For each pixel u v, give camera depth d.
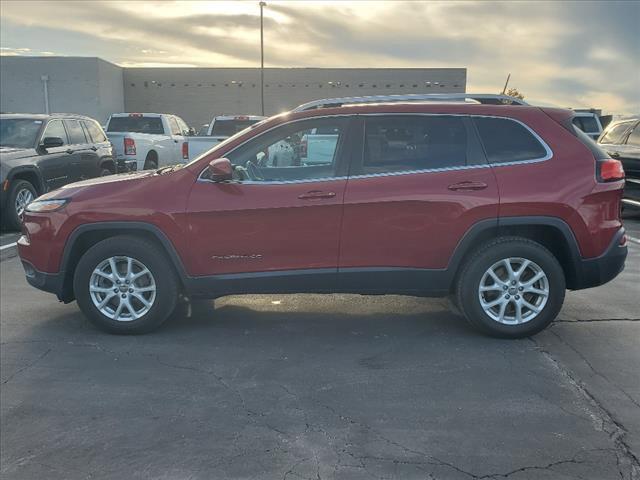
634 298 5.88
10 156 9.43
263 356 4.45
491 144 4.67
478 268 4.62
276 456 3.14
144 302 4.80
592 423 3.43
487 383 3.96
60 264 4.81
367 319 5.27
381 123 4.71
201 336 4.86
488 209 4.53
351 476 2.96
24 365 4.30
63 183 10.61
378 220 4.59
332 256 4.65
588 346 4.60
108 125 16.89
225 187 4.66
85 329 5.04
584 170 4.60
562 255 4.75
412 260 4.63
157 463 3.09
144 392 3.87
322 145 4.72
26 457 3.16
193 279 4.72
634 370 4.15
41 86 37.47
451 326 5.08
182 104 44.06
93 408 3.67
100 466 3.07
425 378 4.05
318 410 3.62
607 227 4.61
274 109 44.34
